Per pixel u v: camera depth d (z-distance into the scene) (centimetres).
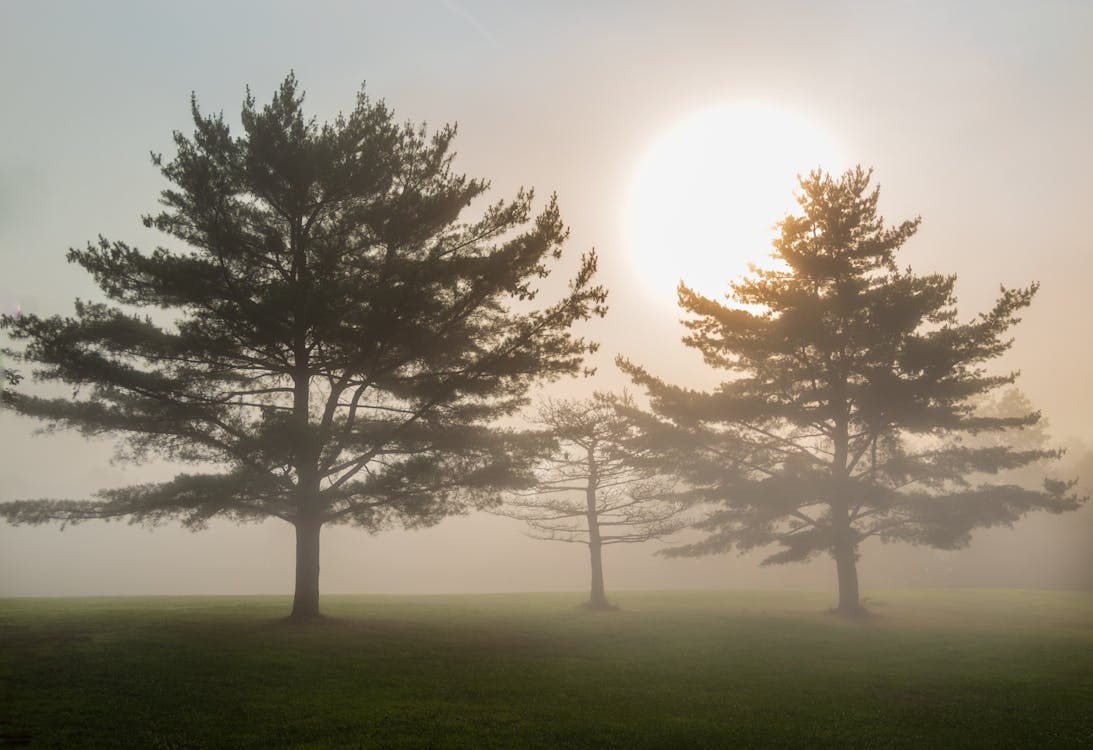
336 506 2322
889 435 3050
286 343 2170
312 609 2161
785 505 2891
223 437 2170
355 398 2338
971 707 1441
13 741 1080
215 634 1894
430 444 2242
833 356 2962
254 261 2203
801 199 3144
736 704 1430
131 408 2088
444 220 2352
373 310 2044
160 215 2188
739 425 3084
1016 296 2719
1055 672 1795
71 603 2767
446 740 1135
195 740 1110
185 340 2056
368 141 2291
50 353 1916
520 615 2752
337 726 1194
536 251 2200
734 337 3036
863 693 1553
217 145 2238
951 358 2719
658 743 1157
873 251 3031
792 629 2473
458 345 2242
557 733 1195
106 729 1148
